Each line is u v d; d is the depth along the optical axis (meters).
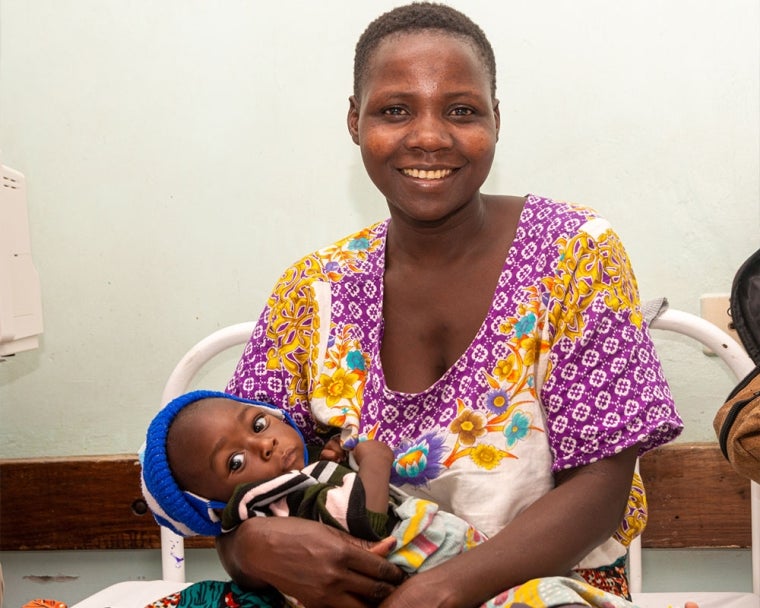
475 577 0.98
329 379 1.24
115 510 1.82
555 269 1.15
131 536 1.82
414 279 1.25
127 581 1.77
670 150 1.75
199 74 1.82
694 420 1.79
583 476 1.09
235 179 1.84
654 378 1.12
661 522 1.73
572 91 1.75
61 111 1.84
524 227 1.21
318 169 1.83
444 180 1.16
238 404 1.21
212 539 1.80
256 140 1.83
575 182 1.78
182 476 1.17
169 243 1.86
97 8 1.82
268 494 1.10
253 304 1.87
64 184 1.86
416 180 1.16
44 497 1.83
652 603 1.56
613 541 1.22
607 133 1.76
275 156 1.83
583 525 1.05
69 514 1.83
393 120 1.17
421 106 1.14
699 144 1.74
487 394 1.14
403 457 1.15
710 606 1.54
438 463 1.13
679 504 1.72
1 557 1.93
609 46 1.74
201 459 1.16
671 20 1.72
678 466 1.72
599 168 1.77
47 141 1.85
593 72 1.74
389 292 1.26
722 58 1.71
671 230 1.77
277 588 1.07
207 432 1.16
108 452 1.90
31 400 1.90
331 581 1.00
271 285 1.86
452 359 1.20
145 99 1.83
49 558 1.93
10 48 1.84
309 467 1.16
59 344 1.89
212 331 1.87
